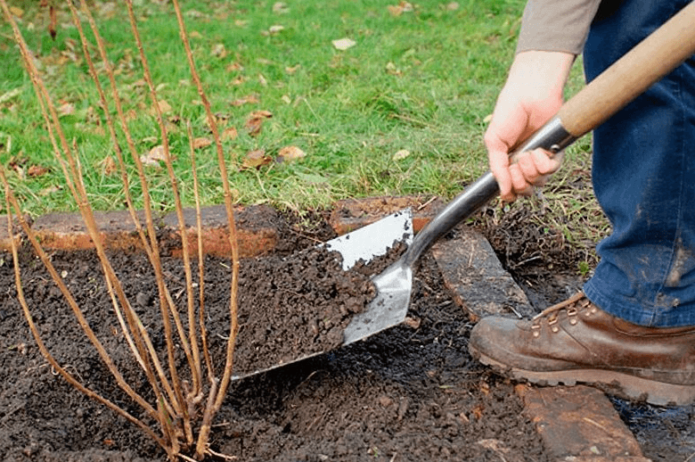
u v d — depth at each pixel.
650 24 1.80
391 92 4.12
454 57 4.86
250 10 6.00
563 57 1.78
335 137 3.63
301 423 2.12
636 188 1.87
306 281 2.25
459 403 2.11
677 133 1.79
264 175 3.29
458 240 2.86
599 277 2.02
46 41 5.13
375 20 5.68
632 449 1.88
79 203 1.67
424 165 3.31
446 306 2.58
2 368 2.24
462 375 2.24
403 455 1.90
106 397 2.17
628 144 1.88
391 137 3.64
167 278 2.71
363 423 2.04
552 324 2.09
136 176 3.29
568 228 3.03
